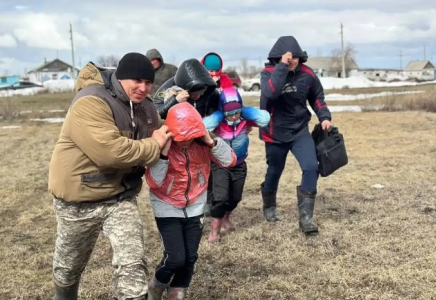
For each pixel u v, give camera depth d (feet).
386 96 72.74
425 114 59.16
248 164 31.99
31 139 47.67
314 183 17.78
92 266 15.62
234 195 17.46
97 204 10.19
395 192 23.59
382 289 13.56
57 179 10.07
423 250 16.11
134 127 10.36
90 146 9.62
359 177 27.12
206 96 13.92
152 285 11.83
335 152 17.79
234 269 15.21
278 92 17.29
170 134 10.52
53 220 20.77
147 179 11.03
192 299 13.30
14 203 23.44
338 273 14.64
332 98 100.73
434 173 27.40
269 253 16.39
